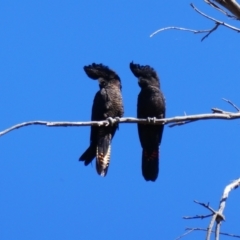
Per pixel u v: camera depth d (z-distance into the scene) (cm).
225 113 1772
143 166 2509
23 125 1562
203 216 1416
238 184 1467
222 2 1725
